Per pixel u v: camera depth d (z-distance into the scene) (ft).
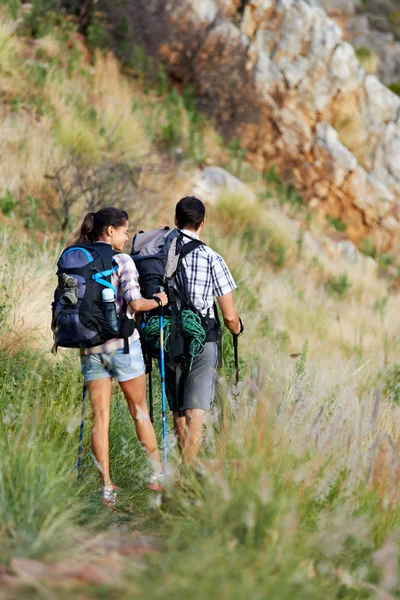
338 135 223.71
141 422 52.54
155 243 55.93
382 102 226.79
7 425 52.31
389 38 290.76
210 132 194.59
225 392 52.85
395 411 75.00
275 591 33.19
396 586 39.47
